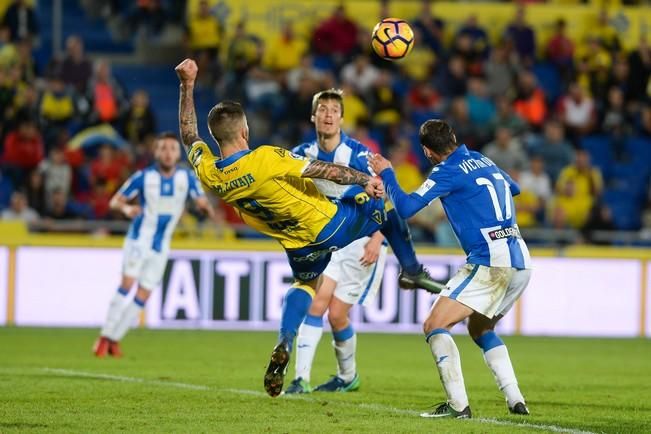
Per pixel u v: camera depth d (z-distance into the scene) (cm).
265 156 2697
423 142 2780
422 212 6725
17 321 6106
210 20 8075
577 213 7225
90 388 3322
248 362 4394
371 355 4906
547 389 3600
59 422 2578
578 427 2614
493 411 2903
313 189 2794
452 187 2711
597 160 8256
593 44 8338
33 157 7056
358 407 2952
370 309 6281
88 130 7344
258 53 7869
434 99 7950
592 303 6531
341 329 3372
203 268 6197
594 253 6531
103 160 6794
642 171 8281
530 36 8406
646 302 6575
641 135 8325
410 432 2459
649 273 6588
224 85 7875
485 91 8006
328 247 2836
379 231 3284
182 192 4566
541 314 6494
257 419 2667
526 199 7238
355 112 7612
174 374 3847
